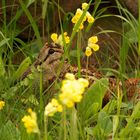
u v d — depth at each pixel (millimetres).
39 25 7383
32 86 5344
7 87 5383
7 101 5137
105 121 4594
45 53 5480
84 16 4926
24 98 5223
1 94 5250
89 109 4973
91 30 7676
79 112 5035
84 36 7574
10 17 7234
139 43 6363
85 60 7289
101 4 7973
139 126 4586
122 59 6285
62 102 2828
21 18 7211
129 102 5434
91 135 4633
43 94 5254
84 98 5082
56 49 5473
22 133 4312
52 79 5371
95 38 4871
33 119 2871
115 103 5082
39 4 7258
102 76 5793
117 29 7805
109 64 7258
